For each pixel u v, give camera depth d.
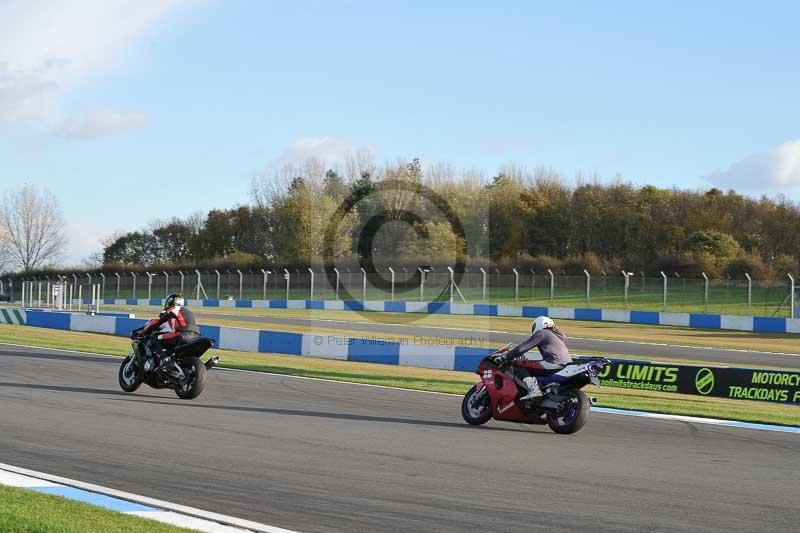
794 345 41.78
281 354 34.62
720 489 11.10
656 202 92.00
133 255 125.75
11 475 10.43
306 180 73.44
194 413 16.75
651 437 15.81
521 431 16.03
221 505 9.40
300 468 11.59
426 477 11.27
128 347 34.16
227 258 89.31
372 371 28.23
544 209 89.56
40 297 74.38
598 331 48.38
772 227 87.88
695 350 39.06
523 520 9.15
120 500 9.38
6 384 20.50
